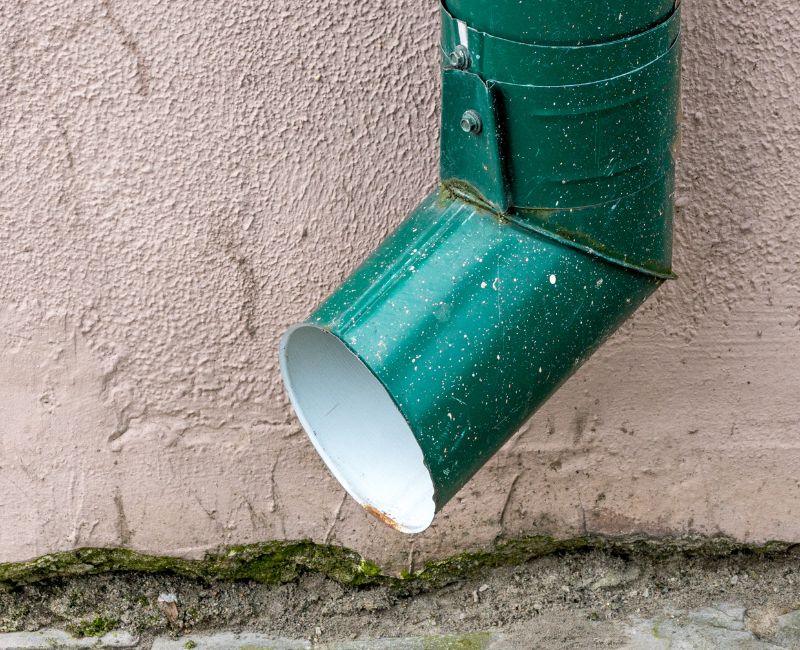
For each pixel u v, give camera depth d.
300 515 1.08
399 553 1.09
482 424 0.91
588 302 0.92
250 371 1.05
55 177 1.00
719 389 1.06
